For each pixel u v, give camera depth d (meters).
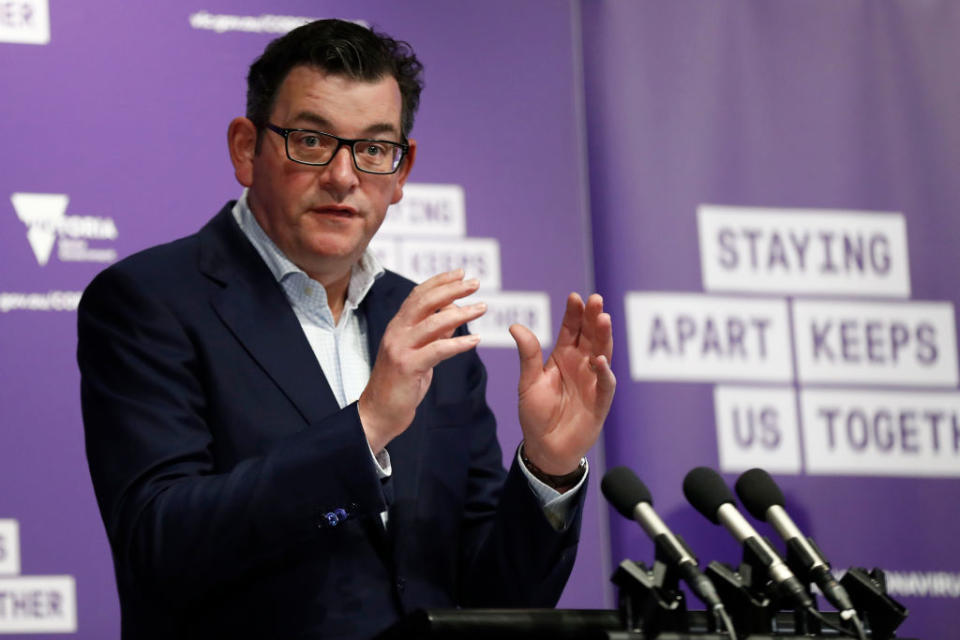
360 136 8.21
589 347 7.70
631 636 6.27
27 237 12.13
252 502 7.03
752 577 6.60
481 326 13.05
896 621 6.58
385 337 7.14
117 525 7.41
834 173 14.17
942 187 14.31
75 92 12.45
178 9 12.84
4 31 12.40
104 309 8.12
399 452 8.20
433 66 13.44
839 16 14.48
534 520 7.76
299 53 8.36
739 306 13.75
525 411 7.64
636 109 13.88
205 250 8.45
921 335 14.03
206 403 7.92
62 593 11.66
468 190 13.28
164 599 7.27
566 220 13.48
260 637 7.53
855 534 13.56
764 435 13.59
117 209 12.36
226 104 12.80
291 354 8.11
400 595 7.79
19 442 11.79
